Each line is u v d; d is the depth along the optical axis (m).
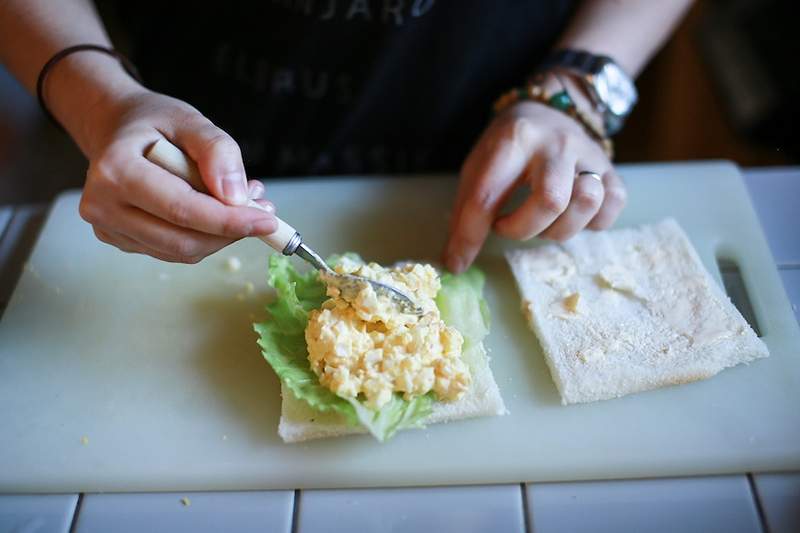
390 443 0.36
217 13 0.50
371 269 0.38
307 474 0.36
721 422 0.36
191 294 0.44
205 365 0.40
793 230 0.47
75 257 0.46
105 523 0.35
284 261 0.41
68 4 0.47
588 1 0.52
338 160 0.56
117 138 0.36
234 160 0.35
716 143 0.85
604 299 0.41
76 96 0.43
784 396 0.37
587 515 0.34
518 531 0.34
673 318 0.40
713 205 0.47
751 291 0.42
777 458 0.35
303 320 0.39
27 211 0.51
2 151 0.69
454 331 0.37
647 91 0.90
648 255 0.43
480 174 0.42
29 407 0.39
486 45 0.51
